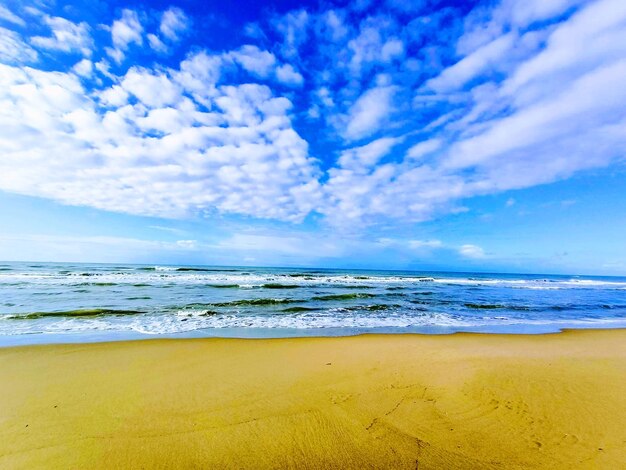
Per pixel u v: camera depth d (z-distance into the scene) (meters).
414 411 4.07
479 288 30.55
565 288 35.31
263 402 4.34
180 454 3.14
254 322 11.08
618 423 3.80
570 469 2.94
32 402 4.25
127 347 7.26
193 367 5.90
